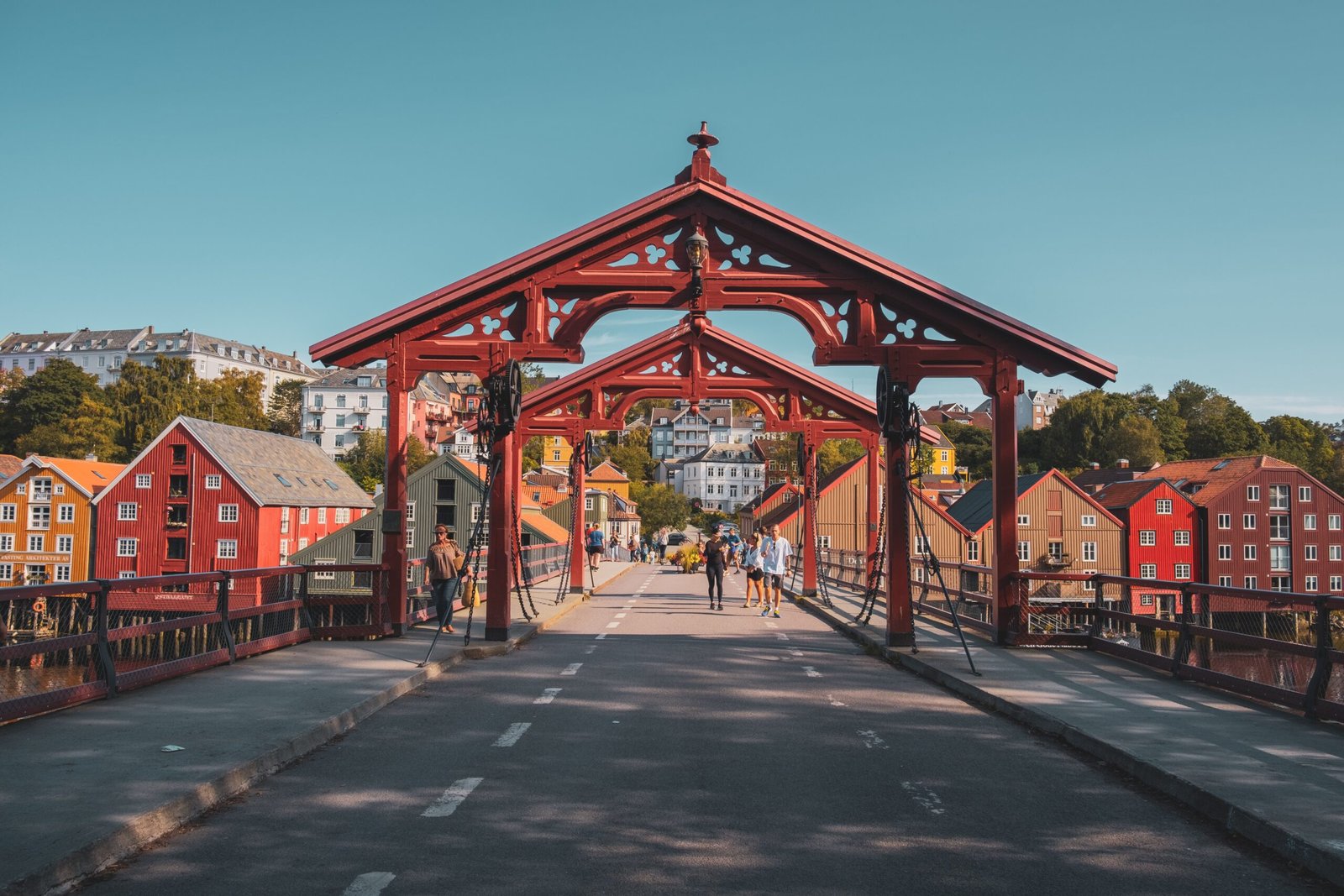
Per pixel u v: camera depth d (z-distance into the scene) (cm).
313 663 1217
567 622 1997
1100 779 716
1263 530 6247
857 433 2709
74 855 488
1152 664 1230
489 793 658
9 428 10688
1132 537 6178
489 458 1468
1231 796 617
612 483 13762
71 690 898
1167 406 12400
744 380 2641
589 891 476
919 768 741
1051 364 1506
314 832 569
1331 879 501
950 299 1480
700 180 1494
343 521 7462
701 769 729
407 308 1512
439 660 1259
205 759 691
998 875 505
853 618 2011
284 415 15050
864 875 502
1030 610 1483
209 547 6300
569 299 1525
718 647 1550
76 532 6506
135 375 10681
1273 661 973
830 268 1499
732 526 4569
